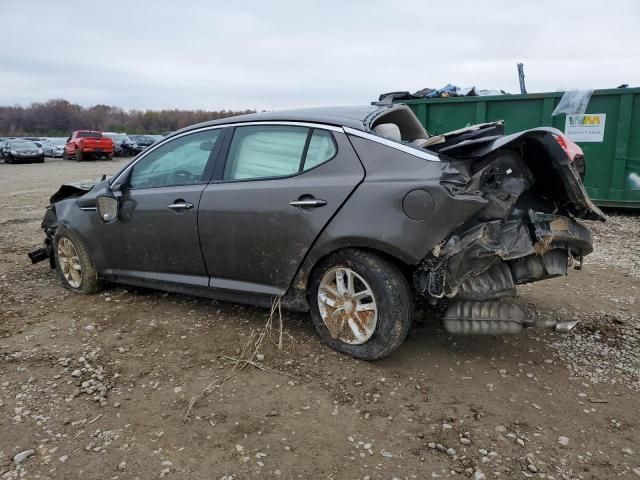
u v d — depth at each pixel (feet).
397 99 31.32
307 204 11.05
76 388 10.39
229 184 12.50
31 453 8.41
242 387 10.28
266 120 12.41
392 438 8.66
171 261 13.67
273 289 12.07
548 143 10.05
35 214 33.19
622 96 26.32
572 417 9.21
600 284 16.42
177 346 12.15
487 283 10.36
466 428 8.91
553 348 11.85
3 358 11.72
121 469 8.03
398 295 10.37
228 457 8.27
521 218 10.23
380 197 10.30
